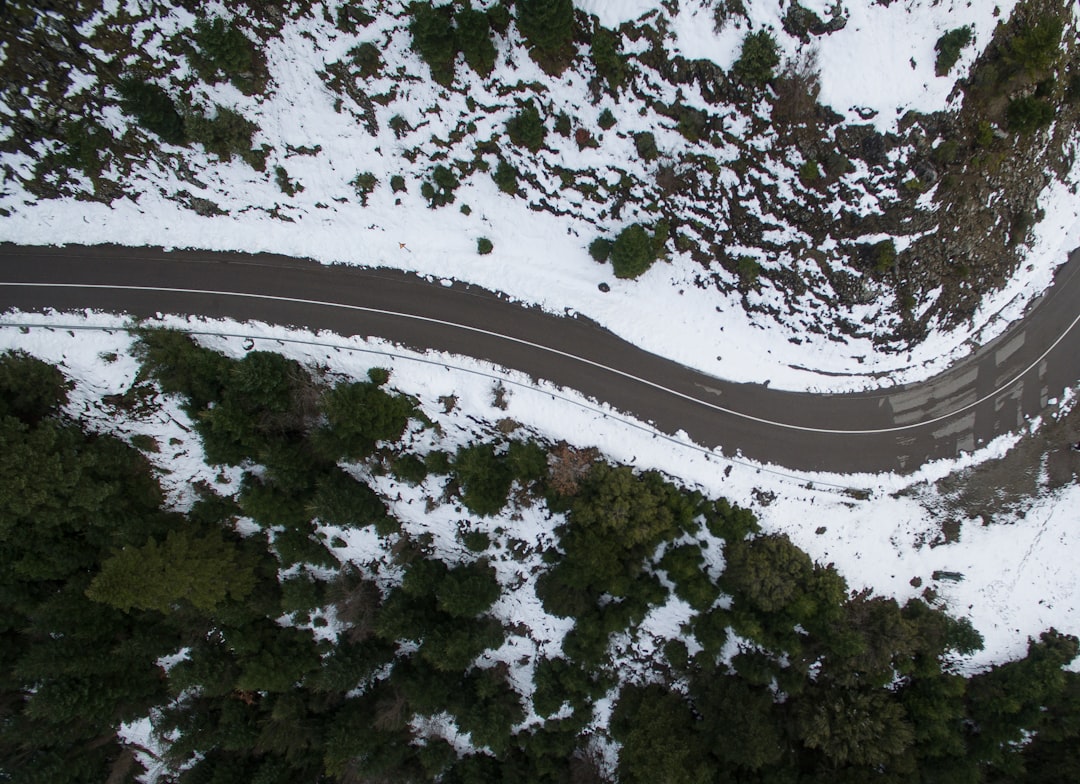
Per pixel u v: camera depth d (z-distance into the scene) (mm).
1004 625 40750
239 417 36781
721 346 40344
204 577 37688
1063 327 39500
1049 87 33562
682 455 40156
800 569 38344
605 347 40281
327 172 38688
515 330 40156
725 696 39844
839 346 39531
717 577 40719
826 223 36031
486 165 38281
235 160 38031
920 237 35844
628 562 38875
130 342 37844
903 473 40156
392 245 39906
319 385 40000
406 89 36656
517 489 40594
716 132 35219
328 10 34562
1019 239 37969
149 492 40031
